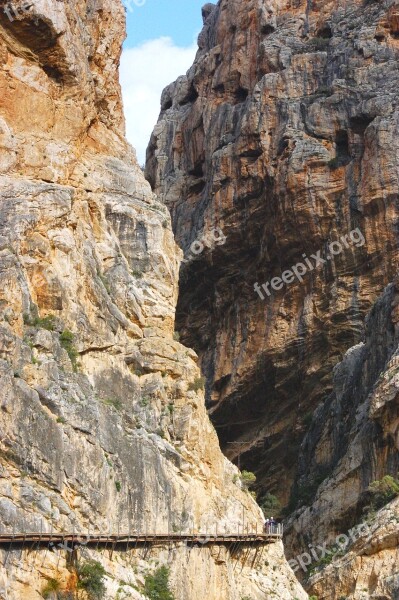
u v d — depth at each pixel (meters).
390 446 96.50
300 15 136.75
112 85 85.56
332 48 131.50
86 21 83.56
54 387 69.88
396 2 131.00
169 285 80.75
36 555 64.75
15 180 74.81
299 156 123.00
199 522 75.62
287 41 134.50
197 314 130.12
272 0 137.88
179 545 72.50
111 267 78.81
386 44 129.62
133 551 70.69
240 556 77.88
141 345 77.62
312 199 121.50
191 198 139.12
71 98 79.38
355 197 120.75
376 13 132.50
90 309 75.38
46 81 78.25
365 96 125.50
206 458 78.31
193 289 129.88
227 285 127.38
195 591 72.56
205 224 129.00
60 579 65.38
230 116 135.00
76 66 79.00
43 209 73.88
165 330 79.56
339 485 100.06
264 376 121.94
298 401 120.06
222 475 80.38
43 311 72.50
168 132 145.50
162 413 76.38
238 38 139.75
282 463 118.94
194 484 76.19
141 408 75.69
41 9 76.44
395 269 117.94
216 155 131.38
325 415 112.38
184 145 143.12
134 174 83.25
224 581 75.00
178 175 141.88
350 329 117.81
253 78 137.25
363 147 122.88
